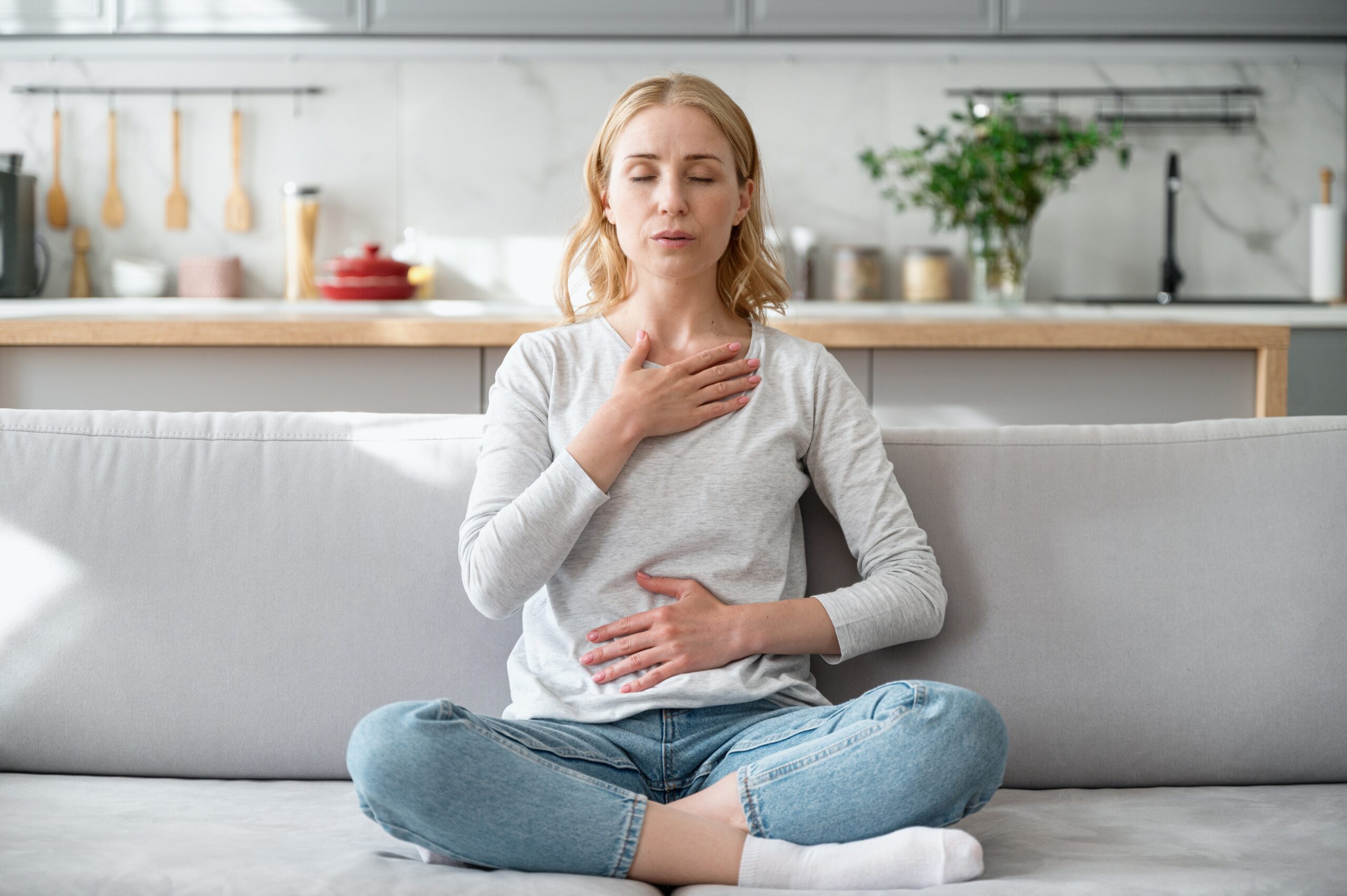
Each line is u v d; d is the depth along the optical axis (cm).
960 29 349
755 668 127
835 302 364
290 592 140
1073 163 364
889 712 109
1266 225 377
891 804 107
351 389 251
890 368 257
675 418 130
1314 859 111
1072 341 252
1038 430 148
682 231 134
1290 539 142
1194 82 374
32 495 142
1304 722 137
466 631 141
